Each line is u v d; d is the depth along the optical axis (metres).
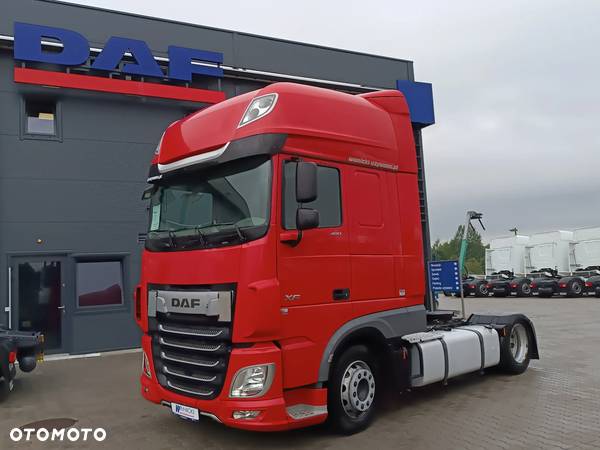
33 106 11.45
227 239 4.73
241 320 4.51
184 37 12.78
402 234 5.95
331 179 5.25
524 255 33.25
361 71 15.20
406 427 5.59
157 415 6.51
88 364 10.07
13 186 10.95
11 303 10.78
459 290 10.10
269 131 4.77
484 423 5.64
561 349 10.34
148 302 5.45
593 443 4.93
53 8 11.52
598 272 27.75
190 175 5.33
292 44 14.16
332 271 5.11
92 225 11.55
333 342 5.07
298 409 4.85
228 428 5.84
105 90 11.51
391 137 6.02
